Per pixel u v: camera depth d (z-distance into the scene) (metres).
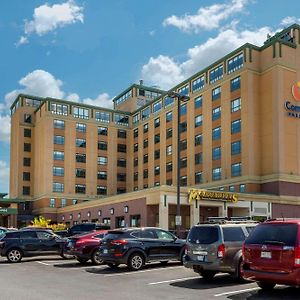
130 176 85.12
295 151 52.88
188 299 11.56
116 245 18.23
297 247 10.98
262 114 54.53
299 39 55.88
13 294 12.39
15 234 23.48
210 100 61.31
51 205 77.44
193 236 15.10
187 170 65.06
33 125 86.62
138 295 12.23
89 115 83.81
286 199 50.66
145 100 90.75
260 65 55.72
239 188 53.91
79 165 81.31
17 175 84.44
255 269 11.67
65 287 13.85
